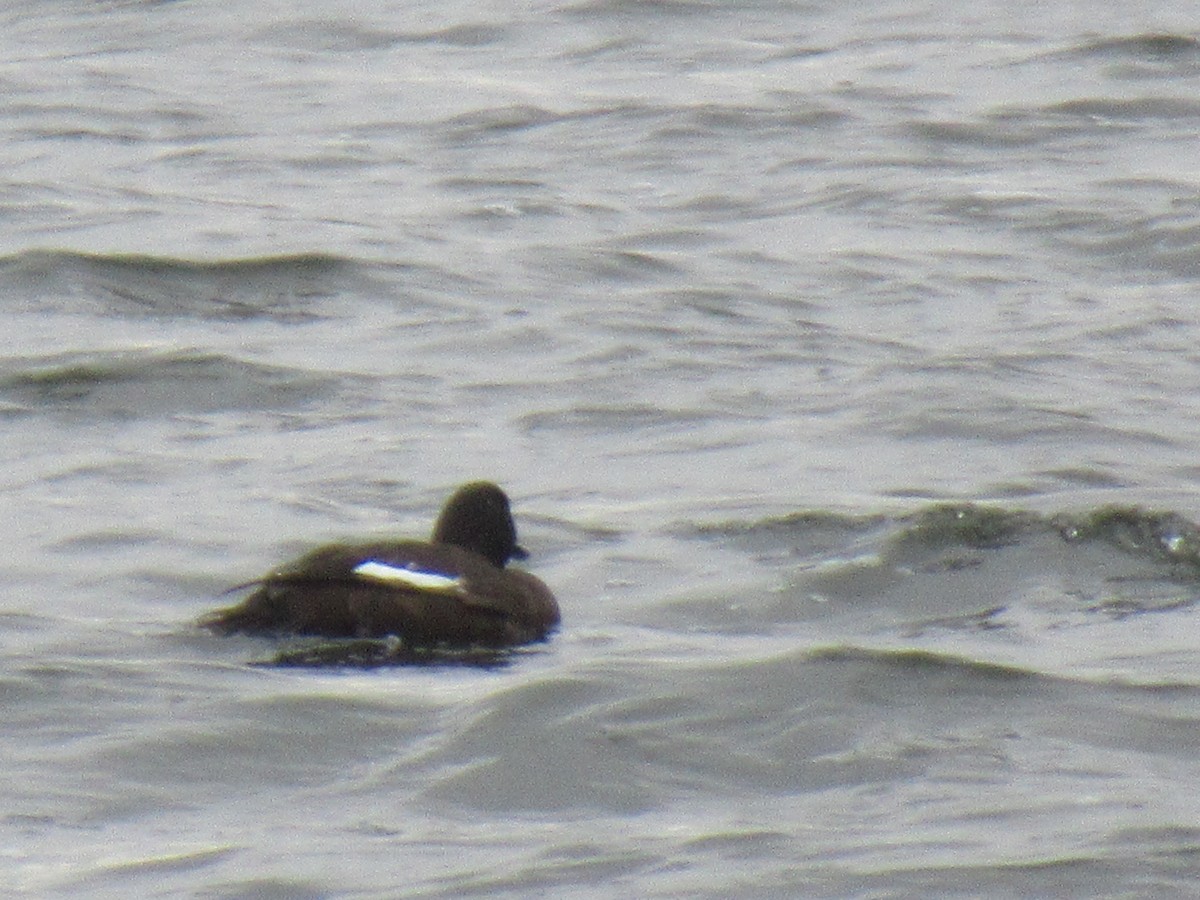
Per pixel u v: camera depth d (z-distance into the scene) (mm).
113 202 30875
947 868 10914
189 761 12453
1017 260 28453
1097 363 23609
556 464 19891
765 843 11297
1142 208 30391
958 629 15453
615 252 28453
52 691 13391
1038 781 12172
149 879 10898
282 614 14625
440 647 14438
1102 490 18734
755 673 13734
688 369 23391
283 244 28250
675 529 17672
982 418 21250
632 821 11727
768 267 28047
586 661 13984
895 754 12648
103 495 18609
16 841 11367
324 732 12891
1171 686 13703
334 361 23484
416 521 18047
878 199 31516
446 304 26031
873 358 23797
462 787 12180
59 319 25188
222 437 20797
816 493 18750
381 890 10766
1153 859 10992
